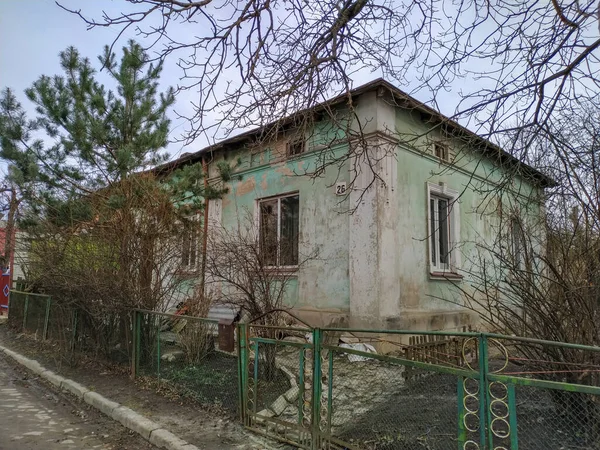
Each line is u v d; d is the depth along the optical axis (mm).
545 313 3707
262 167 10047
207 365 5848
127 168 6871
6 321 12562
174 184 7809
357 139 4832
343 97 5844
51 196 7074
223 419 4680
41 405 5664
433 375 3607
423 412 3580
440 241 9617
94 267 6719
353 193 8195
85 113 7074
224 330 4750
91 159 7090
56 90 7191
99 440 4441
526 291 3840
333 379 3887
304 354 4000
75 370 7109
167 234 7094
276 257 6781
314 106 4426
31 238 7824
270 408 4492
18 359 8250
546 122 3873
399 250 8234
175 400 5395
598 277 3662
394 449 3441
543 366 3711
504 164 4344
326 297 8461
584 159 3895
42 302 9812
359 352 3584
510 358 3555
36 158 7105
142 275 6719
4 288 14258
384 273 7801
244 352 4594
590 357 3455
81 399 5809
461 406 3018
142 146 7117
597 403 3170
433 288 8961
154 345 6207
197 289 7191
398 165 8391
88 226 7066
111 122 7254
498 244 4777
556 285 3730
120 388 5996
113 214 6875
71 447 4230
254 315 5832
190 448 3973
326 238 8594
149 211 6965
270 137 4707
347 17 4055
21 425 4840
